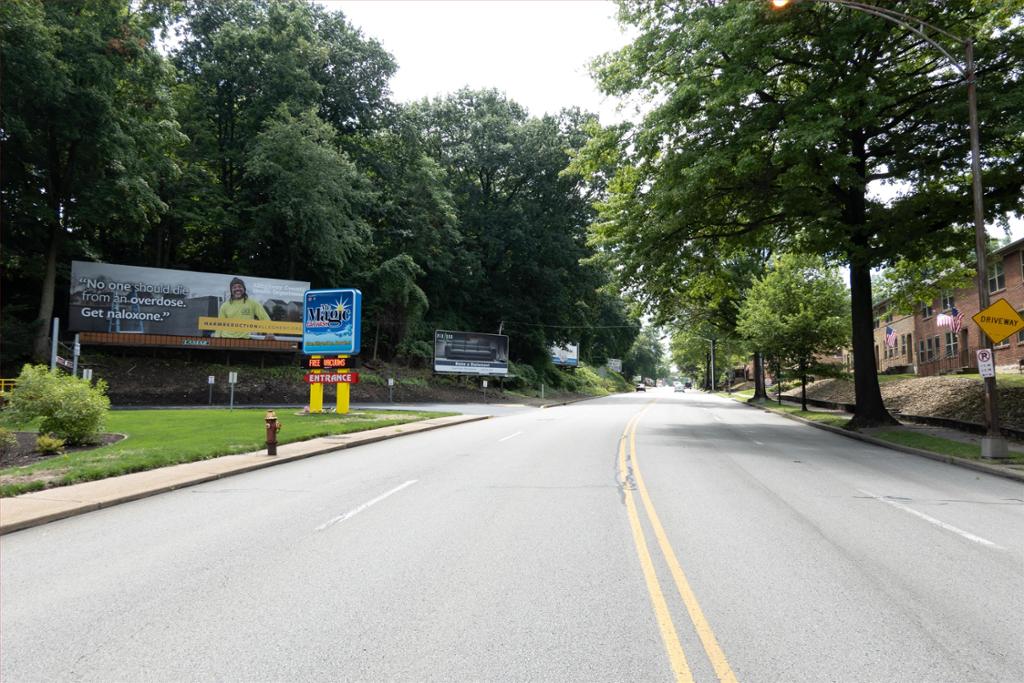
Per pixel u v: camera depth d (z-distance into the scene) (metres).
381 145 52.47
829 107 17.98
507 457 14.73
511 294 62.22
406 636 4.54
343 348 27.94
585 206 59.25
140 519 8.52
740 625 4.74
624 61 21.83
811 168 18.53
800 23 19.11
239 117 45.34
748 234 25.36
